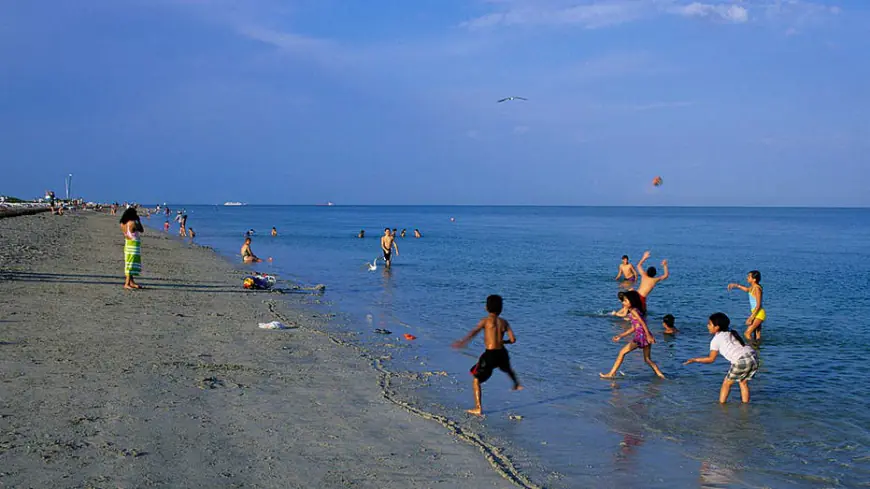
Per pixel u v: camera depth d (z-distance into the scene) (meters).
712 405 8.73
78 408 6.97
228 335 11.88
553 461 6.60
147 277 20.27
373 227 81.31
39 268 20.16
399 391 8.89
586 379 10.02
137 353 9.83
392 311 16.36
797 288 23.41
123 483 5.16
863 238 64.38
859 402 8.93
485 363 8.02
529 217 163.25
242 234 57.72
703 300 19.59
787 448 7.16
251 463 5.86
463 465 6.23
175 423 6.76
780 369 10.88
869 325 15.37
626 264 23.73
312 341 11.92
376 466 6.04
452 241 53.59
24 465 5.37
